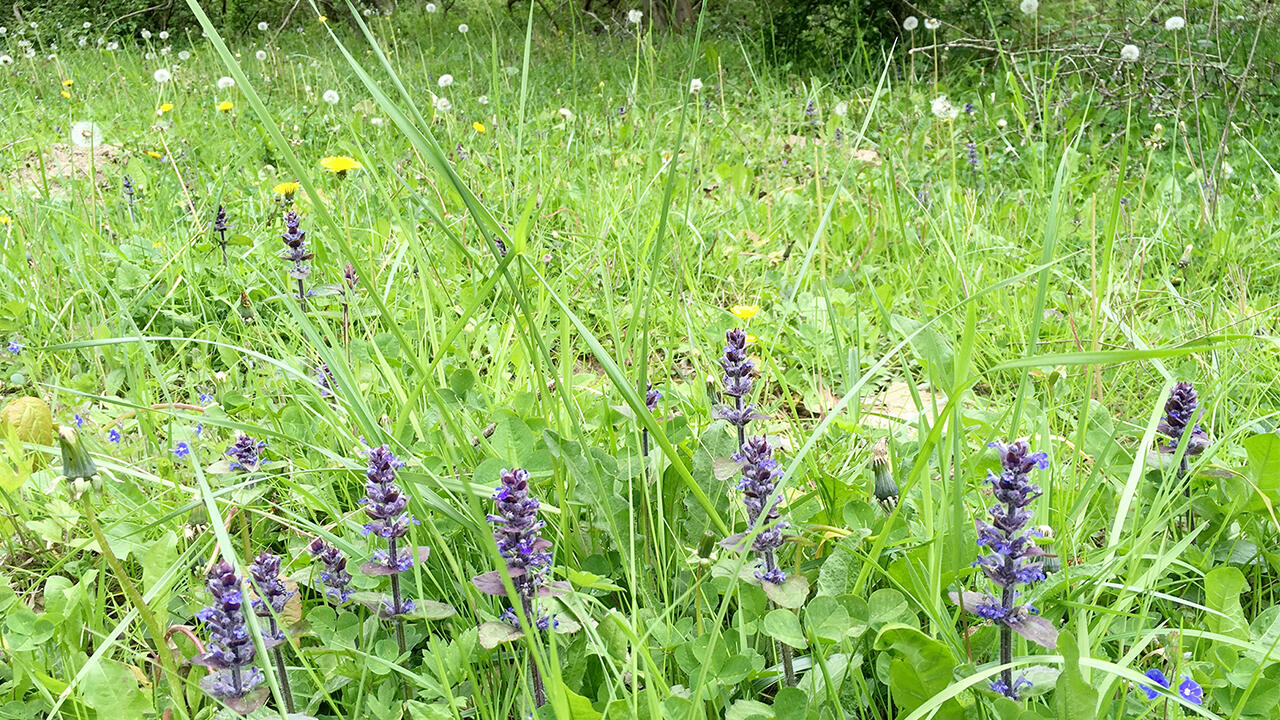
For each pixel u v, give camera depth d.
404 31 14.22
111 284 4.04
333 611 1.89
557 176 5.58
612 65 10.41
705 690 1.69
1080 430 2.25
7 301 3.95
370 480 1.76
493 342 3.16
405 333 3.27
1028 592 1.88
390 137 6.65
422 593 1.92
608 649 1.78
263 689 1.59
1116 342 3.45
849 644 1.80
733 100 8.71
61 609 1.97
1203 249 4.48
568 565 2.00
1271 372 3.09
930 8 10.19
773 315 3.89
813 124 6.65
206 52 11.95
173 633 1.81
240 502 2.20
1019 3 10.10
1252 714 1.66
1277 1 8.09
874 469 2.03
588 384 3.00
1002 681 1.61
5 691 1.81
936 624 1.74
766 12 10.84
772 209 5.32
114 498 2.48
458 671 1.79
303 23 15.83
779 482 1.73
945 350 2.76
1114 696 1.72
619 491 2.16
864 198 5.18
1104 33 8.59
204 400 3.01
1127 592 1.88
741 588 1.89
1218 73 7.37
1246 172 5.83
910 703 1.59
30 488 2.50
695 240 4.54
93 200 4.84
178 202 5.34
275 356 3.40
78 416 2.96
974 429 2.56
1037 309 2.03
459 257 4.16
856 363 2.75
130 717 1.65
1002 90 7.95
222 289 4.02
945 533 1.93
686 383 3.16
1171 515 2.11
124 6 15.59
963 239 4.43
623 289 3.89
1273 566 2.13
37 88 10.20
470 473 2.31
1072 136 6.50
